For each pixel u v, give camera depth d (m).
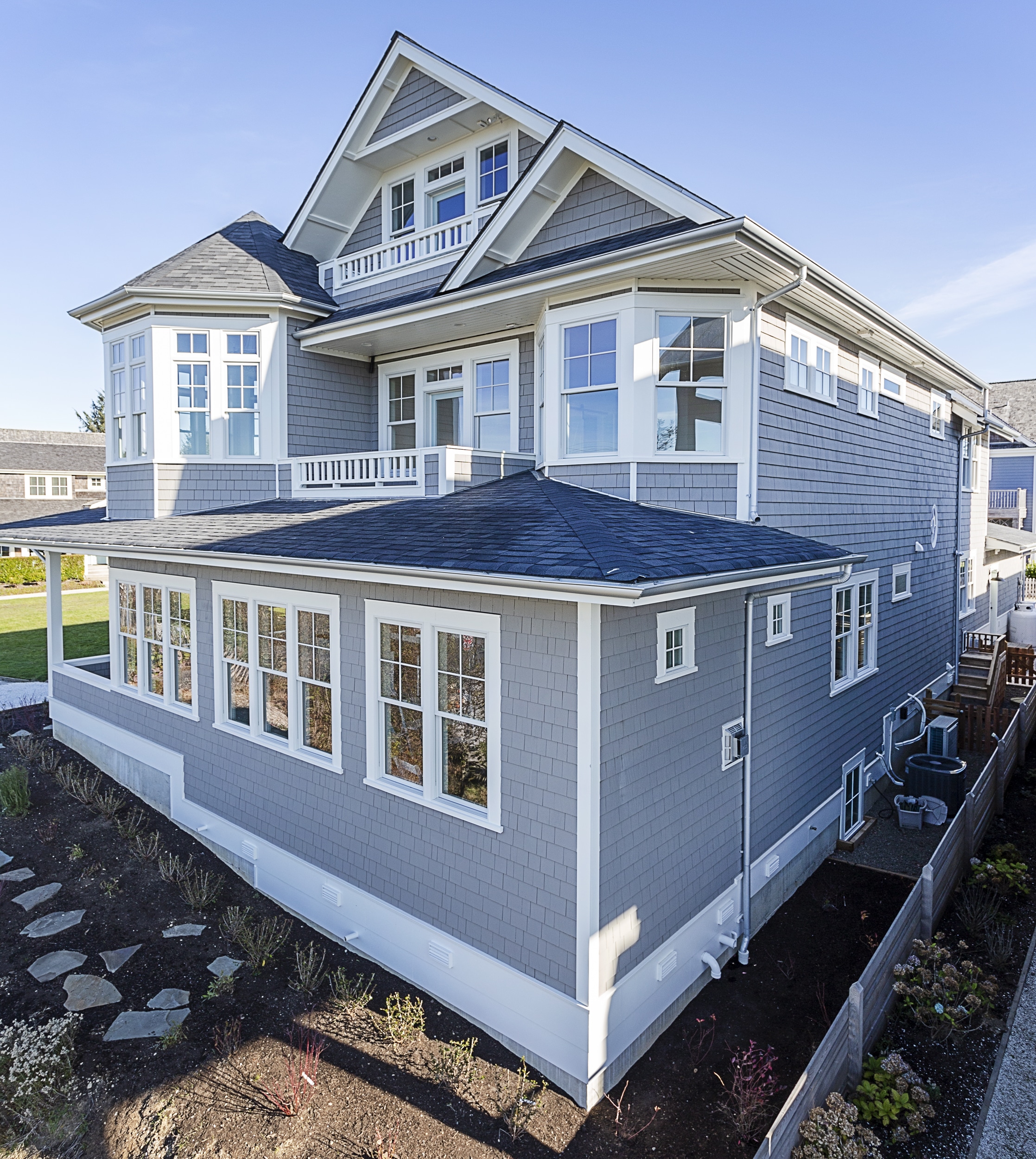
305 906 8.76
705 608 7.54
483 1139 5.47
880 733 13.85
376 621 7.79
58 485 45.06
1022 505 36.41
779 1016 7.14
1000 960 7.64
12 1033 6.46
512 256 10.91
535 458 11.43
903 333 12.30
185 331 13.13
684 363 9.13
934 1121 5.66
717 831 7.88
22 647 23.50
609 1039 6.07
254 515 11.37
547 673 6.15
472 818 6.78
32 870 9.73
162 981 7.35
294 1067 6.01
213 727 10.30
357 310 13.16
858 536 12.66
